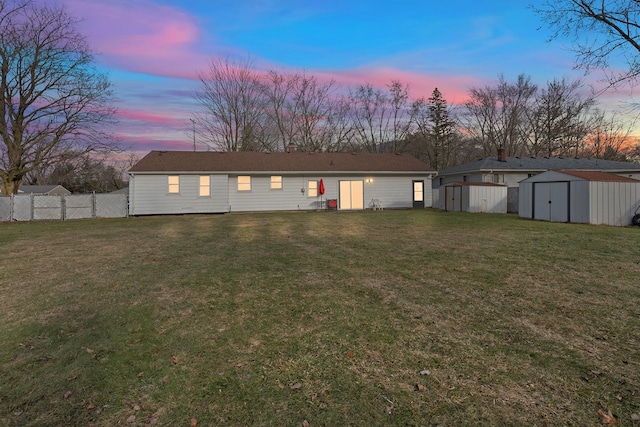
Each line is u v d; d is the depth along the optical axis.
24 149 21.27
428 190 24.66
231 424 2.16
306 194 22.89
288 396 2.44
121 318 3.96
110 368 2.85
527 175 24.73
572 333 3.33
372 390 2.48
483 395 2.39
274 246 8.60
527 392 2.40
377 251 7.63
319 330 3.52
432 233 10.49
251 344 3.25
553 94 35.47
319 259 6.91
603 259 6.39
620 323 3.53
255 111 33.72
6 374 2.78
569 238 8.89
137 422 2.20
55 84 20.84
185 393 2.49
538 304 4.13
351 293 4.69
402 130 39.50
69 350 3.19
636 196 12.84
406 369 2.75
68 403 2.40
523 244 8.18
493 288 4.79
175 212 20.62
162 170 20.30
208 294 4.79
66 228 14.12
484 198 19.44
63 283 5.47
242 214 20.64
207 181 21.06
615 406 2.23
